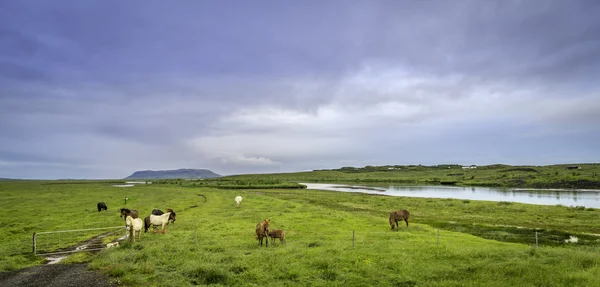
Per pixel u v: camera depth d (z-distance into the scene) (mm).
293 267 15758
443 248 19125
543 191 86875
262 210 44812
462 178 152250
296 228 29391
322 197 72250
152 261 17500
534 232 30844
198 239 23562
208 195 74688
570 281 13258
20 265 18094
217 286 13922
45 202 58062
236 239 23953
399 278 14172
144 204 54250
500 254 17562
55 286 14414
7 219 36781
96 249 22219
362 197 69750
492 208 47656
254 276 14812
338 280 14250
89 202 57812
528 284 12930
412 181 153000
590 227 32844
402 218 30562
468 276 14164
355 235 25234
